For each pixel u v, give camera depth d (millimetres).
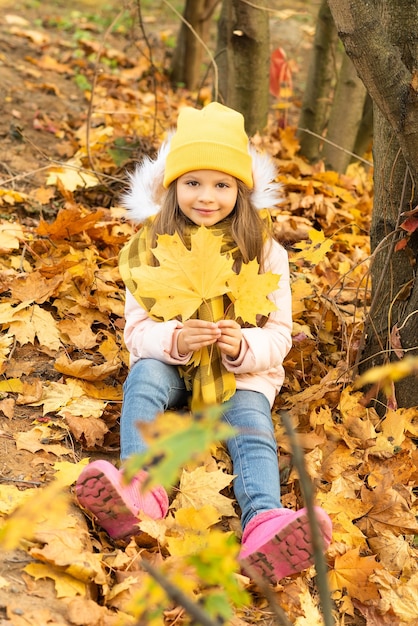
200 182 2213
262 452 2033
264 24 3879
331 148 4184
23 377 2455
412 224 2242
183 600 1098
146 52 6348
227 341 2096
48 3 7555
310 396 2426
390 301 2391
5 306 2684
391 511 2105
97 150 3996
